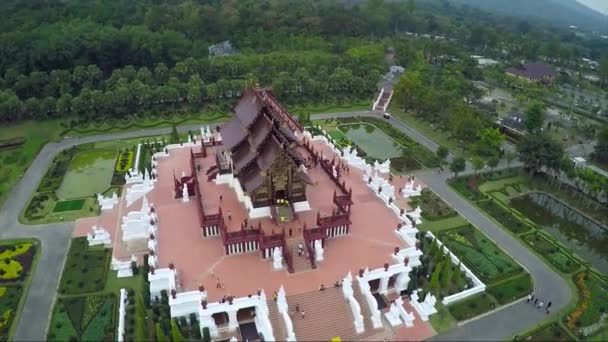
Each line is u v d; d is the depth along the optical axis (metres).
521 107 151.75
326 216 74.94
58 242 76.69
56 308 62.94
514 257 76.62
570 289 70.00
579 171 97.50
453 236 80.75
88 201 88.62
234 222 73.62
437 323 62.69
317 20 199.50
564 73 185.88
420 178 101.31
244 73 150.25
